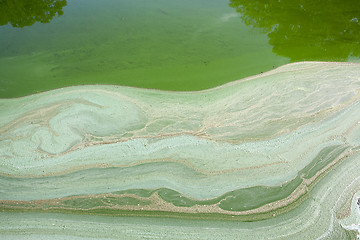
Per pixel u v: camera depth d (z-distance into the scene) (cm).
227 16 923
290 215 464
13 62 756
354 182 496
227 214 469
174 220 464
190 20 906
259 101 633
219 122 595
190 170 522
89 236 446
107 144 559
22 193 495
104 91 666
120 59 760
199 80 696
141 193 496
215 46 797
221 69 725
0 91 670
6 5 984
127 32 860
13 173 518
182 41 819
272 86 666
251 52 774
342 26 847
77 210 477
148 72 719
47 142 562
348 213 458
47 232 450
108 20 917
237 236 443
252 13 934
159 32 856
